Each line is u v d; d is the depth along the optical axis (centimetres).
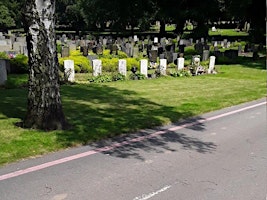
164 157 609
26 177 507
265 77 1870
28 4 680
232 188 498
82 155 601
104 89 1318
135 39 4231
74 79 1548
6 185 480
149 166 565
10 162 553
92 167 552
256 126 854
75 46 3231
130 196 461
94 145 655
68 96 1138
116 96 1171
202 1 4719
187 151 646
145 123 816
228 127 836
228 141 722
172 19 4841
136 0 5162
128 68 1984
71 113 888
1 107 931
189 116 926
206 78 1753
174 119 876
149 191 478
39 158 577
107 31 6488
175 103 1080
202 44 3275
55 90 718
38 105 712
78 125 764
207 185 504
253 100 1197
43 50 691
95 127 756
